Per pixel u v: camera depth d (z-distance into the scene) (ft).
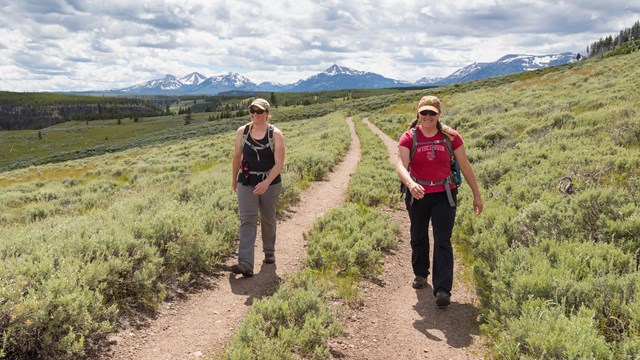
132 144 289.94
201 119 653.71
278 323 14.07
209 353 12.78
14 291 11.92
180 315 15.25
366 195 33.45
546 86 120.88
